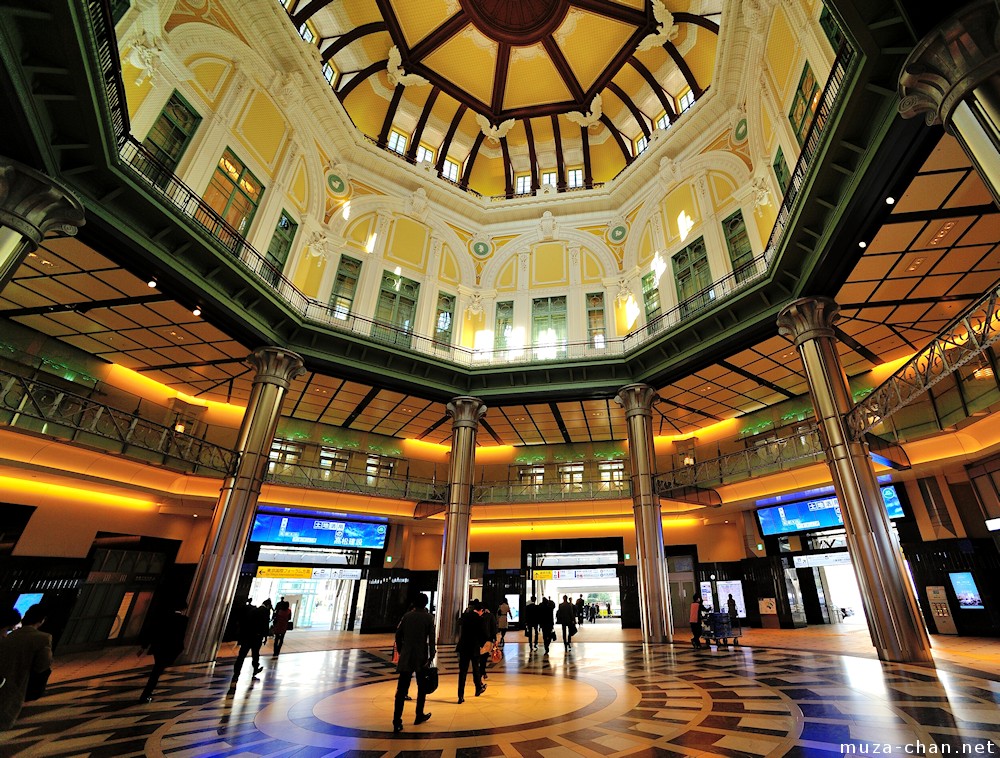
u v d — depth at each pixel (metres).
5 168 7.12
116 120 9.72
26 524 13.51
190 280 12.20
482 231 23.44
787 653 10.77
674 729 5.05
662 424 21.66
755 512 18.23
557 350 20.39
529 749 4.49
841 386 11.23
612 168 25.81
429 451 24.39
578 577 20.72
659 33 20.61
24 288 12.34
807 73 12.72
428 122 25.20
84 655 12.62
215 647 11.35
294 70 17.45
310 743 4.77
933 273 11.60
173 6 13.39
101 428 13.55
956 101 5.33
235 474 12.98
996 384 11.38
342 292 19.16
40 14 6.36
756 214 16.42
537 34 22.34
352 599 20.22
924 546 14.02
